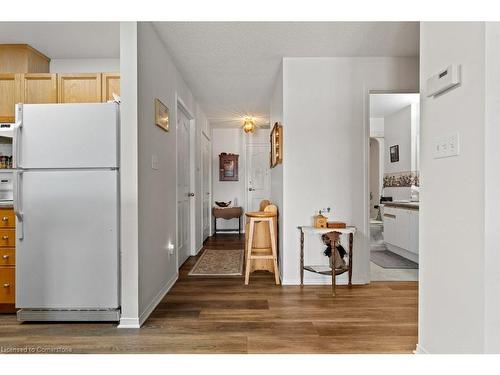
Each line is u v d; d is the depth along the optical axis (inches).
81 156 95.8
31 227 96.4
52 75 121.4
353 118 139.7
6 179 124.0
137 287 94.7
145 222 103.3
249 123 245.3
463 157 60.8
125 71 95.0
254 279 147.6
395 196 233.8
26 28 120.4
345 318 100.5
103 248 95.7
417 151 207.5
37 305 96.6
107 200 95.8
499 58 54.9
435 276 70.4
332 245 125.0
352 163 140.1
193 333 90.0
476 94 57.2
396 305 112.3
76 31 123.3
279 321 98.3
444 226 67.1
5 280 105.8
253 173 300.7
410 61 139.6
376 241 229.8
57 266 96.3
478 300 57.4
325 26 112.3
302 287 134.3
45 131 96.1
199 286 136.4
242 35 118.8
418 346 77.2
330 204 140.1
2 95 122.3
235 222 301.9
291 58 139.1
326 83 139.5
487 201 55.2
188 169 197.0
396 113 231.5
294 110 139.6
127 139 95.0
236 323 96.8
